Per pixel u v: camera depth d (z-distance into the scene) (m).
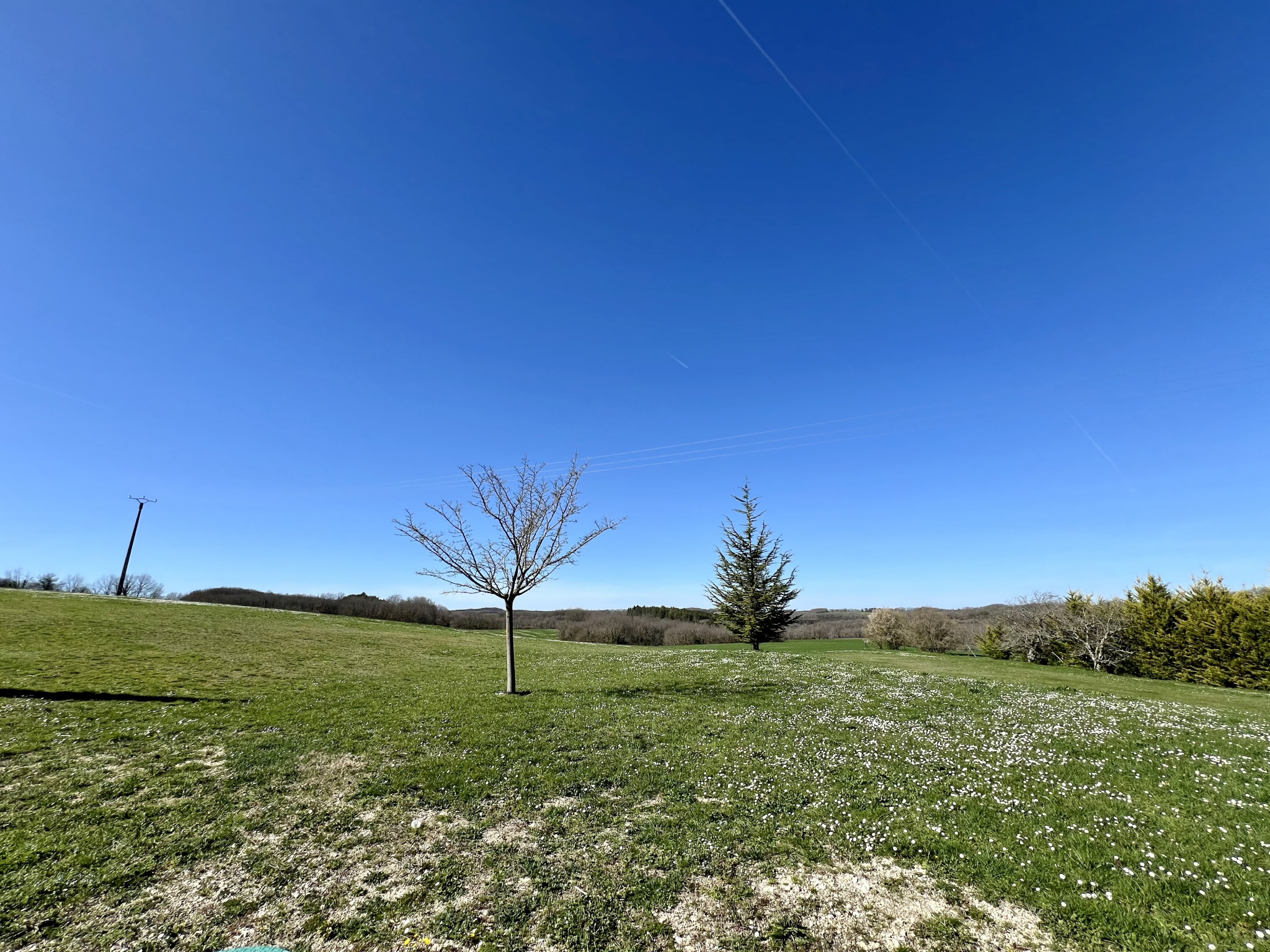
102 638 25.55
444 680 21.30
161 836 7.54
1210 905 6.04
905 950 5.48
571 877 6.74
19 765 10.01
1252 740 12.80
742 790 9.56
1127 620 33.06
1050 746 12.24
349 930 5.68
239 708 15.21
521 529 19.92
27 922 5.59
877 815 8.50
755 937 5.66
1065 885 6.51
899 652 39.94
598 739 12.56
